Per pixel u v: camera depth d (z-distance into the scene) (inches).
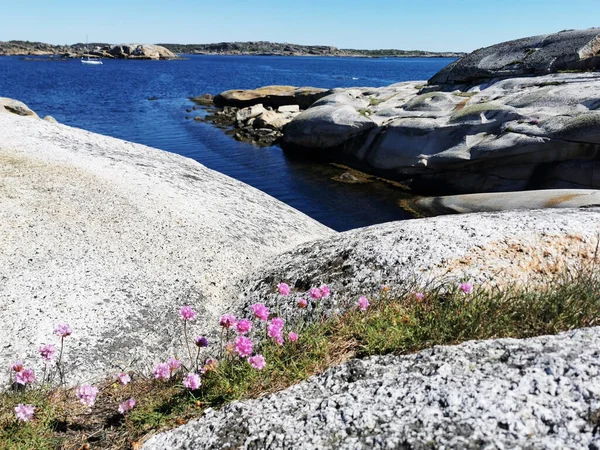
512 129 808.9
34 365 209.5
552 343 156.8
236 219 371.9
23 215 304.0
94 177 372.2
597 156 735.7
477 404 133.6
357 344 186.9
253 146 1272.1
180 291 271.6
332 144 1095.6
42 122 518.6
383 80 4074.8
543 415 125.9
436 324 181.8
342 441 133.8
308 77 4350.4
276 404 158.6
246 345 171.8
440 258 249.6
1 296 238.5
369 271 254.4
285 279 276.1
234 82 3592.5
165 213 339.9
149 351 231.9
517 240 259.4
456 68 1195.3
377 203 827.4
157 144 1277.1
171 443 154.7
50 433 175.6
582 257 250.1
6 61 6934.1
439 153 869.2
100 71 4653.1
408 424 133.2
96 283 259.0
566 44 1045.2
